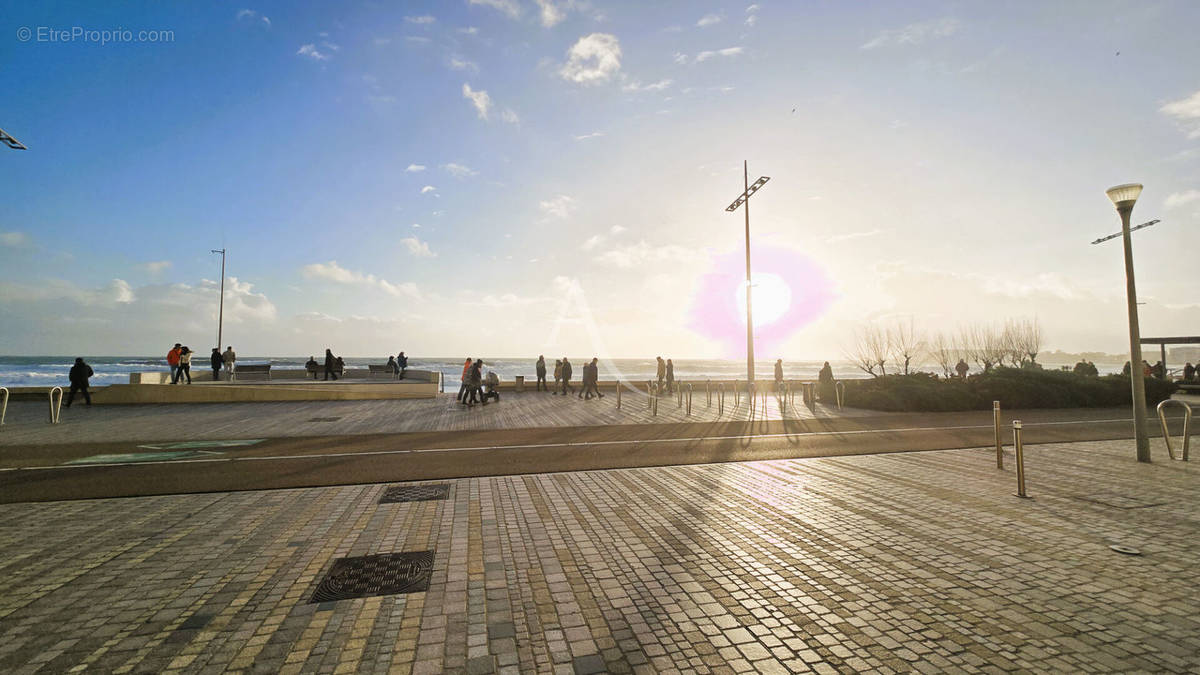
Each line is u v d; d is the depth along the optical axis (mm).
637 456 10305
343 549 5191
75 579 4473
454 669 3148
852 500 7023
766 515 6340
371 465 9367
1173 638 3510
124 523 6047
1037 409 19984
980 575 4559
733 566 4766
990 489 7609
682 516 6309
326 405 20797
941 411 19250
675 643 3461
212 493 7449
